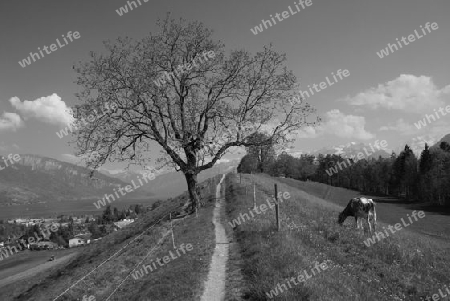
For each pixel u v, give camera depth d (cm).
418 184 12019
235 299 1499
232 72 3972
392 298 1578
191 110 3844
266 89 4009
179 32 3959
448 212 8906
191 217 3750
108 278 2395
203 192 5862
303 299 1338
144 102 3638
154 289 1727
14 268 10456
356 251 2177
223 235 2720
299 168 16762
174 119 3891
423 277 1864
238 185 5672
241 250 2209
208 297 1565
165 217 4231
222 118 3894
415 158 13562
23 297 3209
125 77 3581
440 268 2042
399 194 14012
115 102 3544
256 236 2317
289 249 1928
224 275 1811
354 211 2814
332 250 2164
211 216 3612
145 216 5975
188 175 4075
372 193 15062
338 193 12156
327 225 2758
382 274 1866
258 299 1445
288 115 3994
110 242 4484
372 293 1577
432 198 11462
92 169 3456
